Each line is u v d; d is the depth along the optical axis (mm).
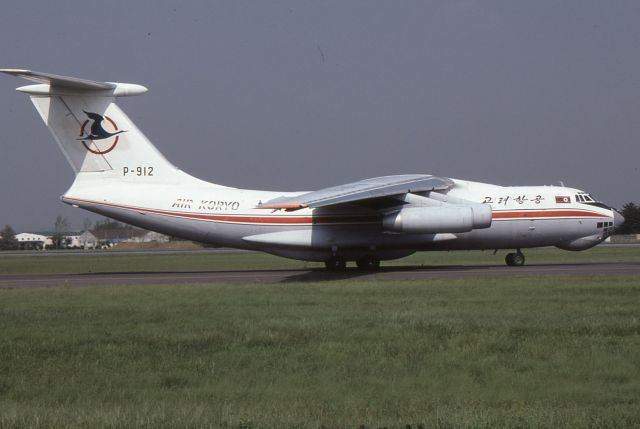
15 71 68750
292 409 24797
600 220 85375
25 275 93938
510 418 22328
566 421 21891
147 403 26094
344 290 58688
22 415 23594
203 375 30406
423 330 38656
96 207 81188
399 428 21469
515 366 30734
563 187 87250
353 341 36281
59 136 80438
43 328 42094
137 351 35062
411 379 29031
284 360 32500
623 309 44594
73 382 29703
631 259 110688
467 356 32625
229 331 39656
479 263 107188
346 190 76875
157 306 51125
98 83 78062
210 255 180875
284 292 58125
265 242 81500
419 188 78312
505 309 45781
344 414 23922
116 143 81375
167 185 82625
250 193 83188
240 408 25031
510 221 83625
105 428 21766
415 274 75562
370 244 81500
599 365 30438
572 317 41688
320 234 81250
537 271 75812
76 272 101500
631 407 23938
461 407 24703
